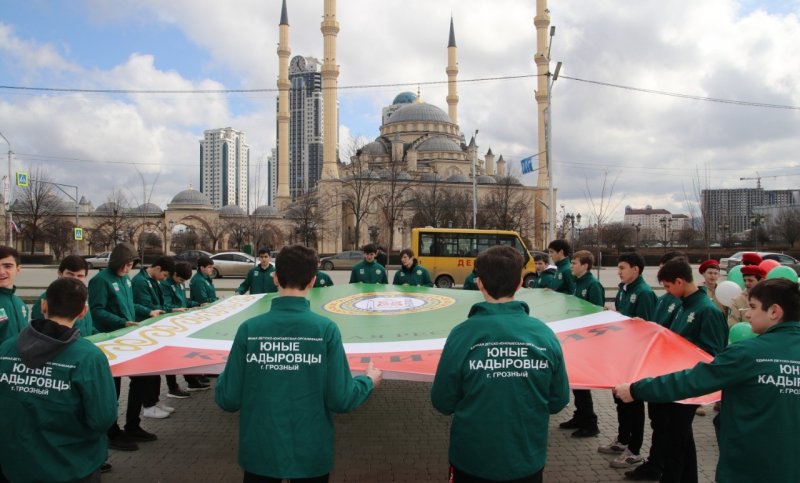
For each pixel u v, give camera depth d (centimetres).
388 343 524
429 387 872
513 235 2656
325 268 4166
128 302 679
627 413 591
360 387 351
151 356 470
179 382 930
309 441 320
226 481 540
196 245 7394
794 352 319
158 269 790
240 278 3253
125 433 637
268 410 320
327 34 6525
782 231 6444
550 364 315
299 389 323
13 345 336
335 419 720
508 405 307
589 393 671
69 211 7181
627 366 434
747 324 678
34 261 4931
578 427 693
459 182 7206
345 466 576
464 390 316
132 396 638
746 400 327
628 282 687
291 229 6812
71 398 331
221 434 671
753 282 696
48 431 329
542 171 7212
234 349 333
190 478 547
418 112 8500
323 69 6569
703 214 4734
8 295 479
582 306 639
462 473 316
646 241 9244
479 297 840
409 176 7169
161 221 6956
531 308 677
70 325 347
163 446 631
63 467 332
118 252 664
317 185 7269
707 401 384
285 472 314
